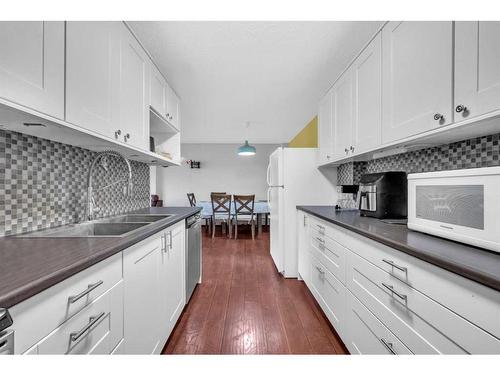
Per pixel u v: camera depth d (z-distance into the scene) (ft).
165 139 9.30
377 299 3.85
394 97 4.74
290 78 8.72
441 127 3.69
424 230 3.70
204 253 13.03
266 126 16.49
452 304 2.48
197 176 24.41
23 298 1.80
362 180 6.29
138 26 5.81
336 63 7.64
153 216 6.81
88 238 3.50
